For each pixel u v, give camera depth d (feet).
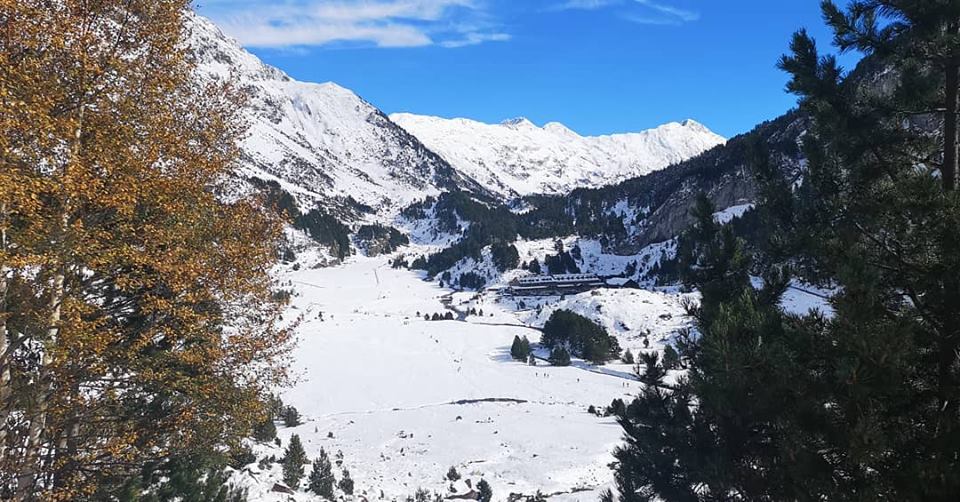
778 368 29.09
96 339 36.60
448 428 244.83
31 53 34.81
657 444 49.26
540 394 334.44
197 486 51.98
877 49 33.35
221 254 47.19
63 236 33.81
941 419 25.22
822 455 27.81
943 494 22.24
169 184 39.91
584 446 211.41
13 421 38.63
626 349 443.32
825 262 33.60
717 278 47.47
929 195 26.76
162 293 44.91
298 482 120.26
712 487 39.75
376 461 194.59
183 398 47.03
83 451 41.91
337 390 342.03
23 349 40.63
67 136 35.14
